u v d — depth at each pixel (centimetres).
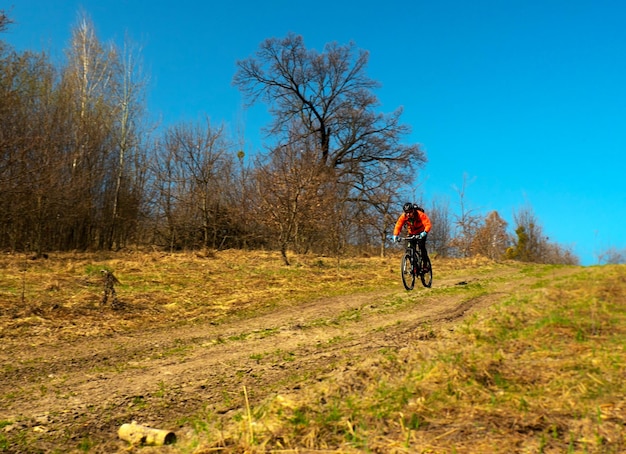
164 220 2970
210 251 2327
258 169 2162
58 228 2498
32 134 2039
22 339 766
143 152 2919
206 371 609
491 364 507
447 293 1229
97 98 2684
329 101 3678
